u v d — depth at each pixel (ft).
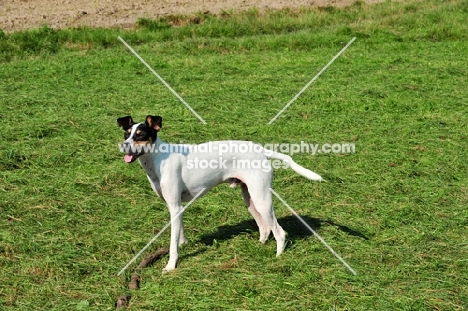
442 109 40.29
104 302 20.52
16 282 21.52
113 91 43.52
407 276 21.74
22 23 64.95
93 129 35.81
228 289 20.90
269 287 21.02
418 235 24.73
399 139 35.22
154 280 21.71
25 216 26.09
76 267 22.48
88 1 74.23
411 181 30.04
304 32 62.90
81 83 45.60
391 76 47.24
